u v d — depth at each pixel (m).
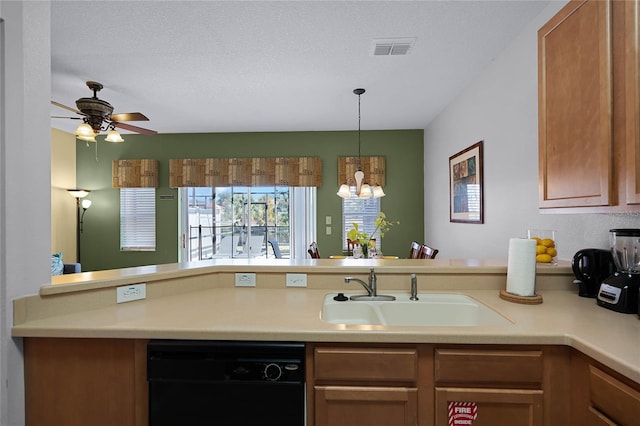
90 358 1.14
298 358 1.09
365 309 1.55
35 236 1.18
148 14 2.04
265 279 1.74
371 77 3.01
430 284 1.69
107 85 3.14
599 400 0.92
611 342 0.95
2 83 1.07
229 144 5.09
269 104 3.76
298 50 2.50
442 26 2.20
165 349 1.10
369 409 1.09
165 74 2.92
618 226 1.50
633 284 1.24
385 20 2.12
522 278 1.45
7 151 1.08
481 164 2.89
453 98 3.58
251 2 1.94
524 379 1.05
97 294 1.35
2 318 1.08
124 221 5.16
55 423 1.14
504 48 2.49
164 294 1.56
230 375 1.09
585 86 1.20
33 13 1.16
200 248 5.25
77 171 5.16
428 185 4.73
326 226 5.04
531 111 2.16
